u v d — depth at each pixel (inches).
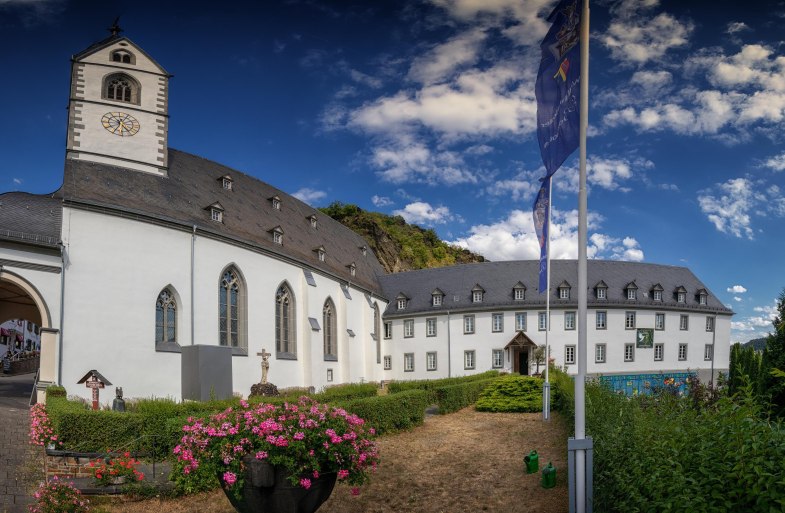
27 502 546.3
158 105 1599.4
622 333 2711.6
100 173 1417.3
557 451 722.2
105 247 1262.3
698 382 787.4
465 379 1451.8
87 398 1184.8
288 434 390.6
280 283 1787.6
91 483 576.1
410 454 726.5
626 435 434.0
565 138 483.2
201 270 1476.4
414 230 5354.3
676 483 301.1
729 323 2997.0
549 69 514.9
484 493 551.5
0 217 1129.4
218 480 425.1
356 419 434.0
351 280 2271.2
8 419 925.2
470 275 2827.3
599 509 399.5
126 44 1568.7
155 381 1311.5
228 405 803.4
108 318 1245.7
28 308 1497.3
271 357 1705.2
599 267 2847.0
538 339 2630.4
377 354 2689.5
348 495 546.0
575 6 477.7
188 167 1766.7
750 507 273.4
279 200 2169.0
